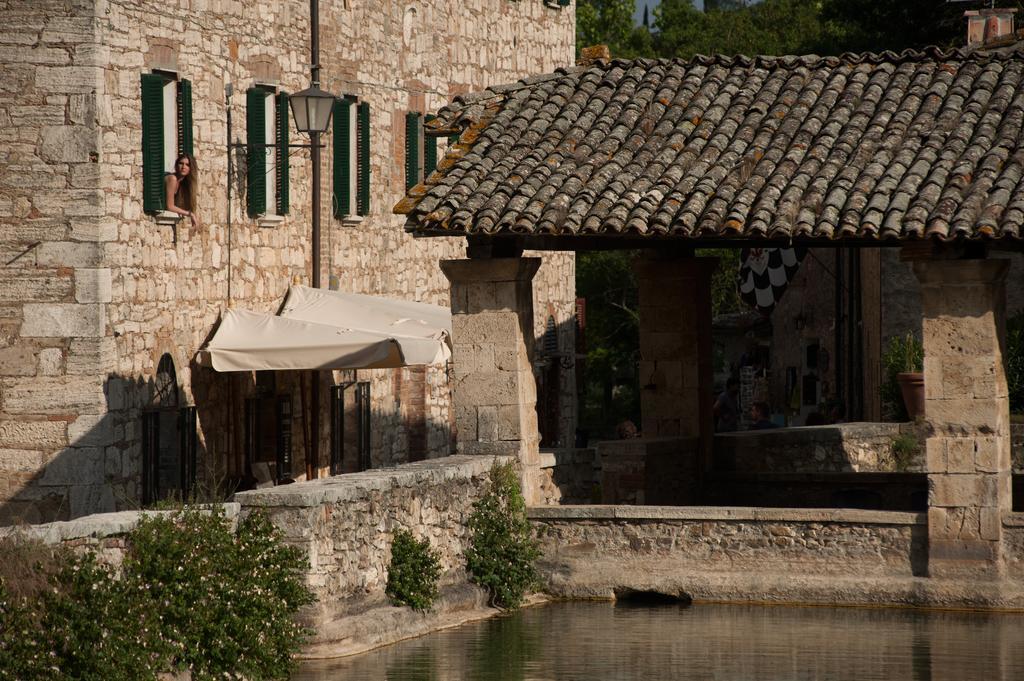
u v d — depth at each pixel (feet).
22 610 42.39
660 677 54.29
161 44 79.51
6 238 73.67
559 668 55.52
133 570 47.26
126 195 75.97
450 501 65.46
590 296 222.69
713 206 67.82
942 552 65.21
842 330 146.82
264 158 91.35
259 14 91.35
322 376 100.01
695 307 84.33
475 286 70.59
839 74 76.02
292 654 54.70
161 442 80.33
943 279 65.00
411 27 115.14
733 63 78.28
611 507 69.10
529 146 73.51
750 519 67.67
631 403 220.64
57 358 73.36
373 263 109.50
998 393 64.90
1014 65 74.13
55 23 73.36
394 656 56.70
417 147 116.37
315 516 55.21
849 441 99.60
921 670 55.16
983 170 66.74
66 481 73.15
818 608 66.03
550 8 142.61
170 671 46.70
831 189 67.72
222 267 87.10
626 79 78.33
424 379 116.26
